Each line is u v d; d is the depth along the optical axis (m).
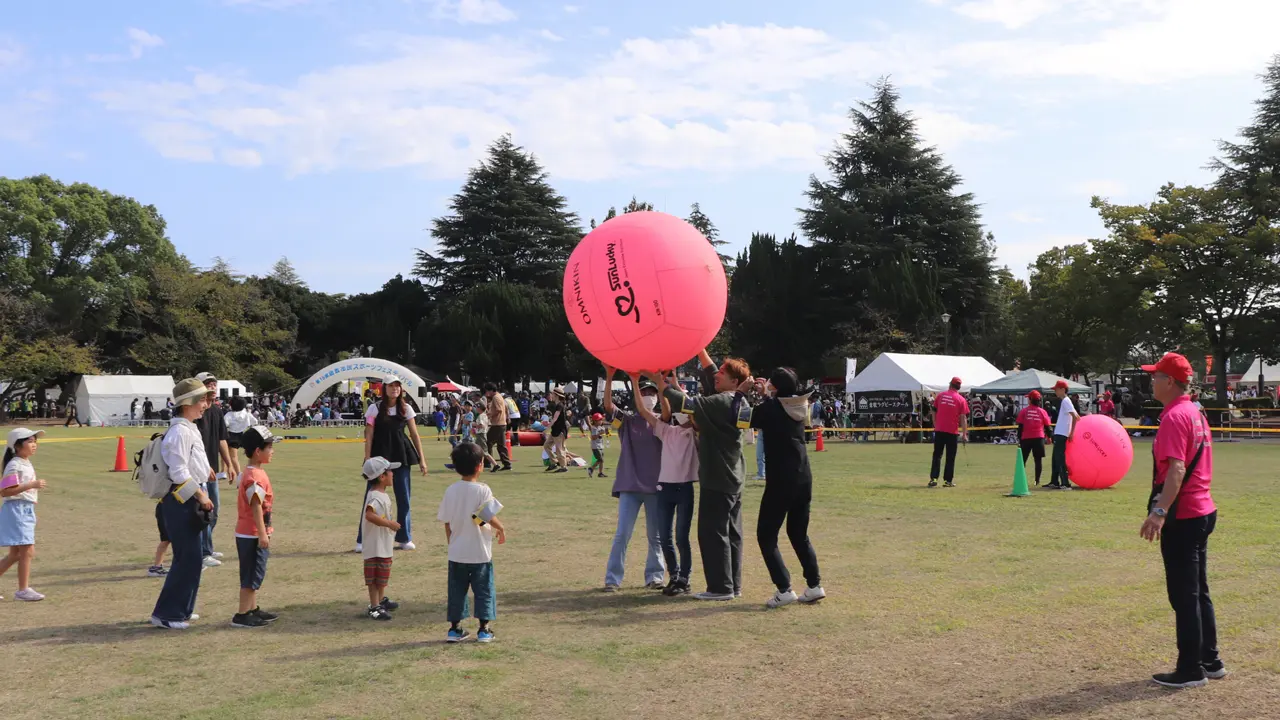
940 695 5.19
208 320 62.72
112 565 9.55
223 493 16.64
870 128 63.03
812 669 5.71
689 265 7.29
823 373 60.62
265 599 7.89
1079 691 5.23
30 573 9.14
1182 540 5.34
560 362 66.44
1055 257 61.44
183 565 6.93
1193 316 46.62
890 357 35.81
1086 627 6.60
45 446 31.17
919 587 8.00
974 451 27.81
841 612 7.16
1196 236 44.12
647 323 7.26
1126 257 48.19
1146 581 8.15
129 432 42.94
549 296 68.00
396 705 5.11
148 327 65.81
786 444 7.37
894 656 5.96
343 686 5.46
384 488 7.36
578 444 31.69
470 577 6.47
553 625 6.89
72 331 60.31
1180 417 5.34
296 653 6.20
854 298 61.72
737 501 7.83
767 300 61.53
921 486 16.61
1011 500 14.27
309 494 16.22
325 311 74.38
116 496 15.98
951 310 61.56
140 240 65.81
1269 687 5.27
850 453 26.94
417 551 10.13
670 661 5.92
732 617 7.09
